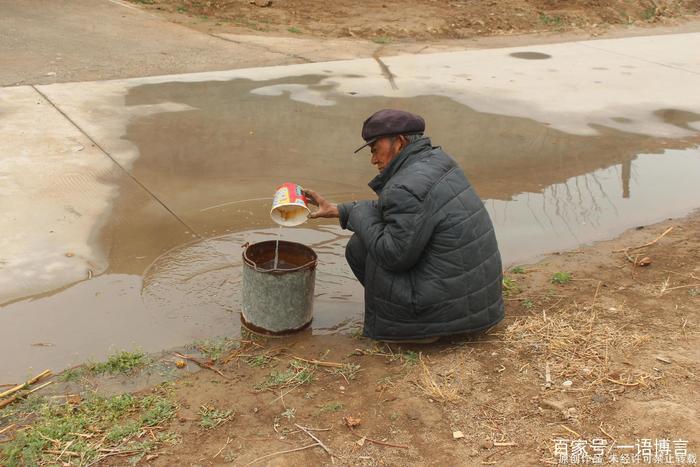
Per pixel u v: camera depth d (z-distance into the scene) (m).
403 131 3.62
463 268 3.62
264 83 8.62
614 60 10.82
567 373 3.48
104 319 4.06
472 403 3.32
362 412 3.30
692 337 3.77
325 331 4.06
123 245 4.87
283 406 3.35
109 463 2.97
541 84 9.30
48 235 4.91
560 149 7.07
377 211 3.72
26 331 3.91
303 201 3.73
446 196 3.56
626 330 3.87
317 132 7.16
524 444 3.04
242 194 5.75
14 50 9.27
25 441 3.05
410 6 13.39
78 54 9.31
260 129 7.14
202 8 12.35
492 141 7.18
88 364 3.64
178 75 8.73
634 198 6.04
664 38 12.71
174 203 5.52
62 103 7.44
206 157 6.41
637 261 4.85
